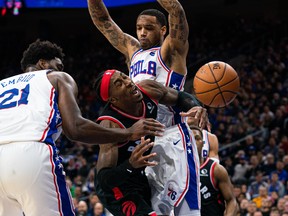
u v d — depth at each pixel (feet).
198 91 13.69
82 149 48.75
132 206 12.29
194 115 12.51
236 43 65.10
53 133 10.69
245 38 65.10
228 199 17.06
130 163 11.51
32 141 10.34
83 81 67.87
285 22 63.67
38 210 10.25
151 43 14.01
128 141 12.07
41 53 11.85
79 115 10.53
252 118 45.39
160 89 12.78
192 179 13.56
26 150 10.23
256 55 58.49
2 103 10.77
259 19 67.36
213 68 13.61
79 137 10.39
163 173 13.34
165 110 13.50
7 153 10.26
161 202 13.24
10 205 10.78
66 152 49.98
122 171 11.65
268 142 41.39
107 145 12.03
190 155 13.75
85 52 75.41
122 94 12.02
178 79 13.74
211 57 62.80
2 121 10.57
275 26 63.87
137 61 13.99
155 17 14.01
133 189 12.40
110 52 73.15
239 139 43.62
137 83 12.84
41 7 63.31
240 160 38.52
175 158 13.41
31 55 11.87
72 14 76.89
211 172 17.02
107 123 12.17
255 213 28.66
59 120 10.78
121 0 59.36
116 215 12.52
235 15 70.90
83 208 30.99
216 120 47.26
